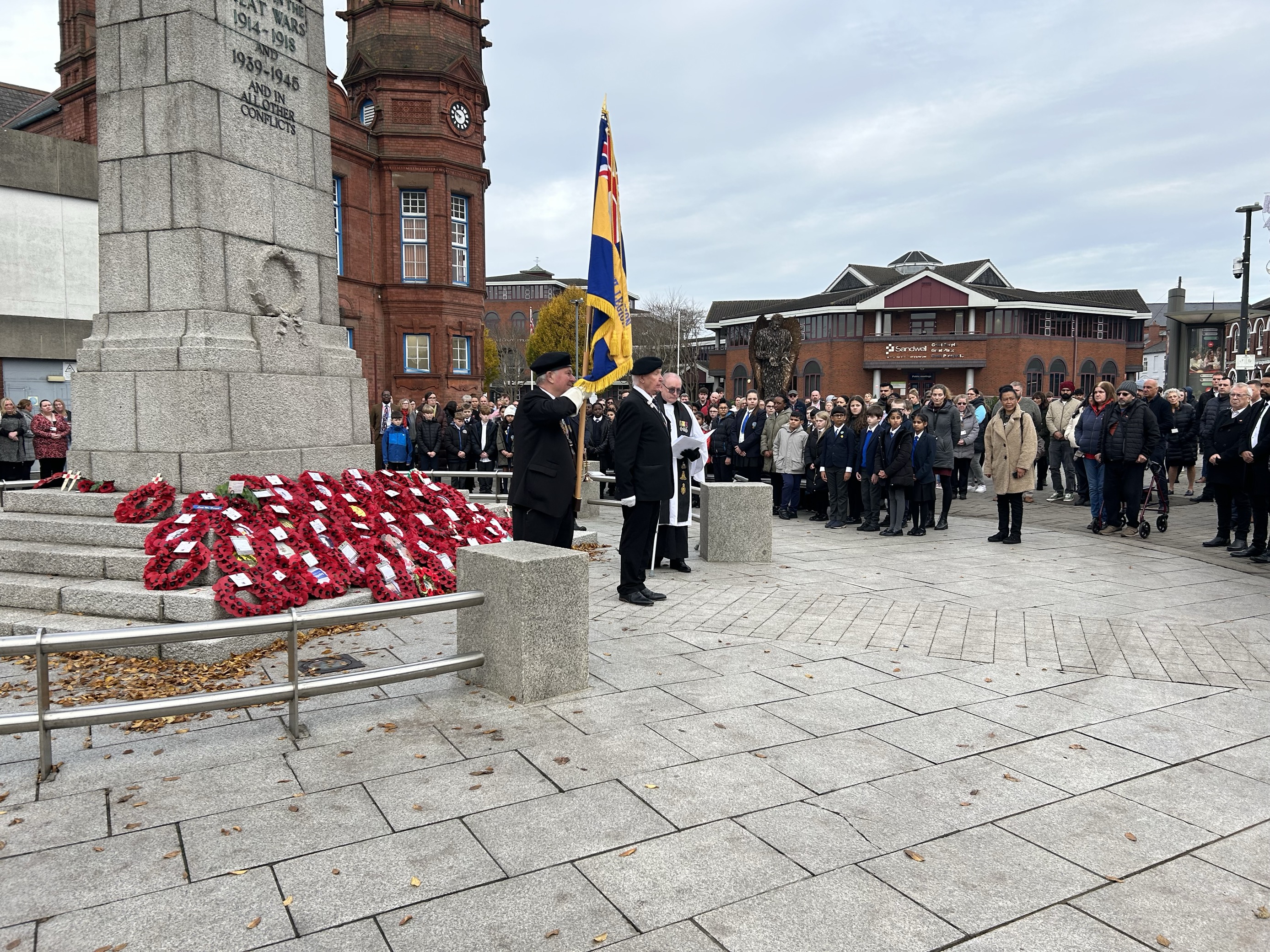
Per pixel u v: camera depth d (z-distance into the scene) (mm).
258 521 6168
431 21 26266
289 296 7688
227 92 7020
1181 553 9719
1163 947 2586
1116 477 11203
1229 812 3479
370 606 4184
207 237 6812
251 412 6969
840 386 52250
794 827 3285
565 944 2557
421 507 7828
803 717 4453
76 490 6801
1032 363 49531
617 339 9000
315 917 2674
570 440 6242
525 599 4539
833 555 9711
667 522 8398
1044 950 2566
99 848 3070
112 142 7000
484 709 4508
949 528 12258
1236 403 9672
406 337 26516
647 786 3617
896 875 2957
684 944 2562
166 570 5598
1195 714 4590
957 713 4555
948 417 12109
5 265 19578
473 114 27203
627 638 5930
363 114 26234
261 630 3861
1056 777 3783
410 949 2521
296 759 3861
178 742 4059
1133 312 51438
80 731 4191
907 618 6574
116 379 6816
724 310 63125
